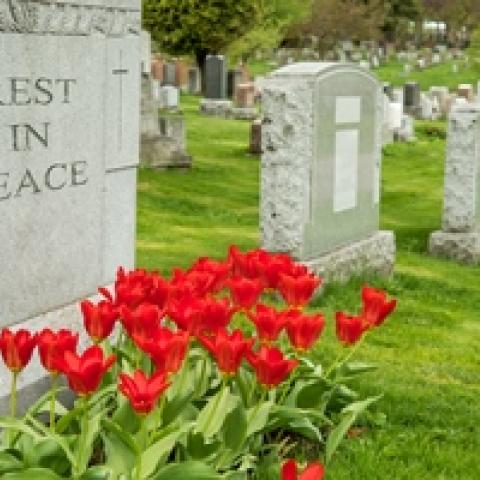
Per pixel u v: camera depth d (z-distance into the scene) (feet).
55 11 22.44
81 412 18.19
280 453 20.72
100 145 25.14
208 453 17.60
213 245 50.75
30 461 16.67
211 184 71.97
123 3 25.67
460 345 35.68
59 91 23.00
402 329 36.96
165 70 153.79
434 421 24.91
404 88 146.41
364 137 44.50
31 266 22.66
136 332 17.29
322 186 40.40
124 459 16.79
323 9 236.63
